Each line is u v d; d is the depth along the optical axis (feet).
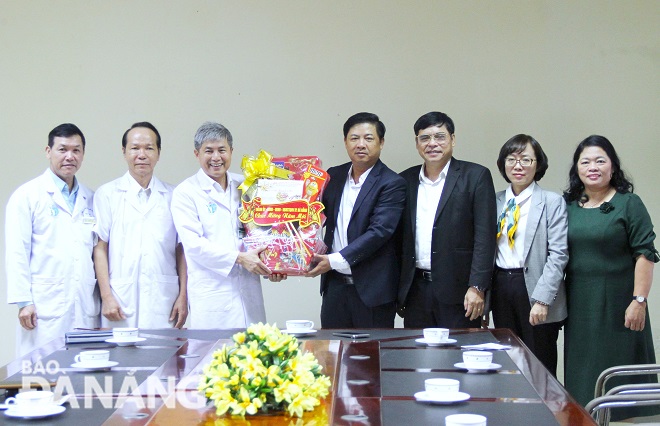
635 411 11.37
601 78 14.47
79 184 12.64
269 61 14.78
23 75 14.92
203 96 14.83
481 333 9.87
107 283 12.34
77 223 12.26
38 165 14.89
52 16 14.93
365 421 5.56
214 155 12.00
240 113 14.83
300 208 11.58
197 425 5.47
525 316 11.80
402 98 14.64
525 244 11.78
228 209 12.22
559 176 14.55
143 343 9.00
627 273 11.47
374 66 14.66
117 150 14.88
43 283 11.98
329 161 14.75
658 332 14.49
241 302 12.13
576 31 14.48
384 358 7.93
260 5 14.78
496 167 14.57
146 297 12.27
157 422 5.54
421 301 12.13
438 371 7.26
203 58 14.84
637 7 14.42
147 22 14.87
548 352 12.02
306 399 5.71
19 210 11.93
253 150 14.82
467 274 11.86
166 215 12.55
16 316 14.83
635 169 14.47
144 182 12.54
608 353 11.35
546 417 5.64
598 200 11.78
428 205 12.12
